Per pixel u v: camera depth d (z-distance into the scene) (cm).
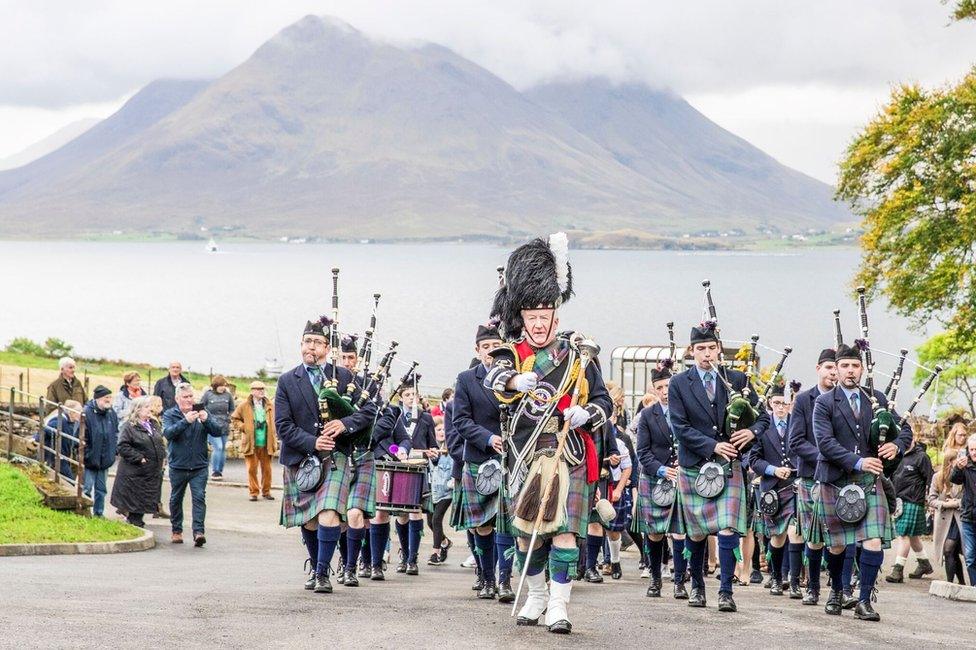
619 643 774
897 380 1077
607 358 5944
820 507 1016
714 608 998
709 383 1022
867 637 856
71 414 1669
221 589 1030
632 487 1389
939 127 3153
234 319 10688
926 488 1509
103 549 1416
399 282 17738
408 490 1249
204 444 1566
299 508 1017
